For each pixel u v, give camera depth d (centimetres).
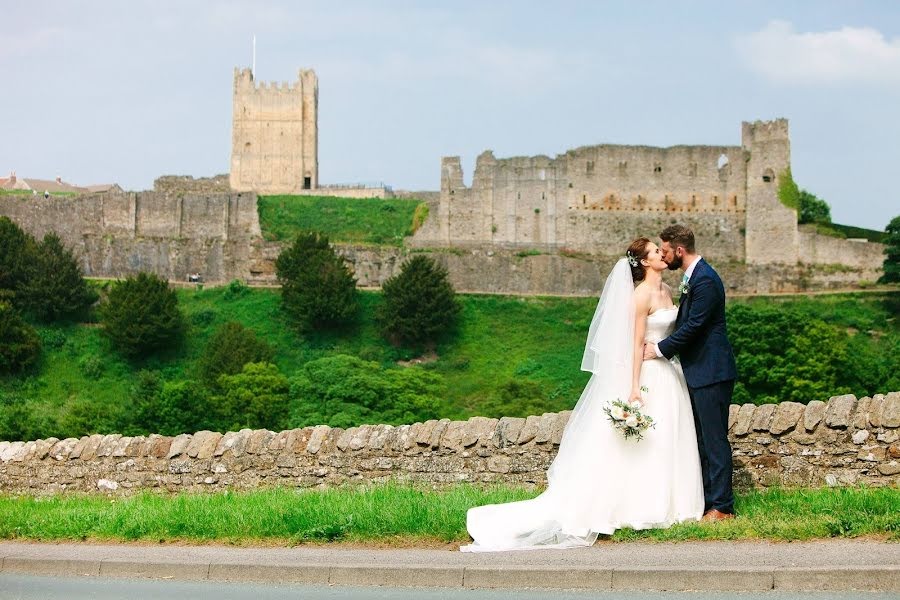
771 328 8869
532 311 12150
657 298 2170
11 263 11781
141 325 10969
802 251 13462
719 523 1973
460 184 13888
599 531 2016
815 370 8619
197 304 12244
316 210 14312
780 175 13650
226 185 15688
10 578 1948
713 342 2105
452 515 2108
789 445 2339
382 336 11581
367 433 2678
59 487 2908
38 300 11581
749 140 13812
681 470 2086
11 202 13625
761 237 13600
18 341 10612
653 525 2045
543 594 1653
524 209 13838
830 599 1545
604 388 2116
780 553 1752
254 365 9169
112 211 13675
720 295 2105
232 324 10756
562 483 2080
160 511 2355
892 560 1655
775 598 1566
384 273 13112
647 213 13825
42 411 9038
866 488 2191
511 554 1884
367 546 2008
